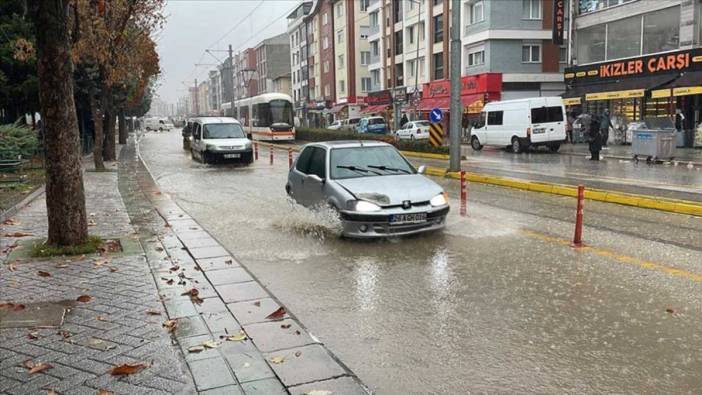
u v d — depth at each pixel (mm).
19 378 3939
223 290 5992
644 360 4277
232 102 56438
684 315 5160
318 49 73125
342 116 64562
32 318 5109
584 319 5129
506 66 38188
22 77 21891
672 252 7477
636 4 28859
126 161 26172
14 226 9633
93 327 4898
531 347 4562
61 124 7531
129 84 29375
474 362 4328
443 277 6562
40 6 7086
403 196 8367
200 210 11922
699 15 25703
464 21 41031
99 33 19688
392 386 3980
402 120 44938
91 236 8211
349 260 7414
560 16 33656
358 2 62719
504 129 28328
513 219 10055
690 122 26484
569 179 15844
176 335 4719
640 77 28406
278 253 7855
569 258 7281
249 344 4547
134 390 3764
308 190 9742
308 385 3852
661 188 13469
